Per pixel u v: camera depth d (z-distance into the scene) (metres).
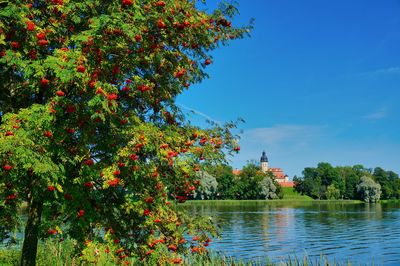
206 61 11.46
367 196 142.12
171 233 10.43
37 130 7.89
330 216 69.44
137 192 9.77
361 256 29.41
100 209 9.72
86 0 8.40
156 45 9.56
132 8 8.39
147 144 8.86
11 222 10.77
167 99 11.10
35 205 10.48
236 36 11.24
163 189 10.00
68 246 13.71
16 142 7.34
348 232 44.59
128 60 9.23
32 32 8.48
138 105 10.74
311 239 38.50
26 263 10.28
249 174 143.00
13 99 10.02
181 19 9.48
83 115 8.60
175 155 9.55
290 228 48.84
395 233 43.41
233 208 93.94
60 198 9.06
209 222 11.05
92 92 8.19
